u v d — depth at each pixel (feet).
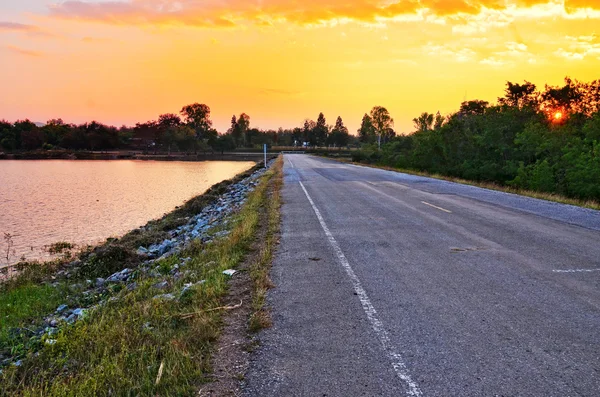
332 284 20.77
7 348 18.35
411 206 47.11
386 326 15.74
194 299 19.02
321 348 14.12
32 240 55.52
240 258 26.61
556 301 17.95
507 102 131.03
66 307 25.62
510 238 30.27
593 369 12.49
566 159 77.51
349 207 47.16
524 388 11.53
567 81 110.63
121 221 70.79
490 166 102.63
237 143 583.58
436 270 22.76
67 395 11.71
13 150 466.70
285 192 63.52
